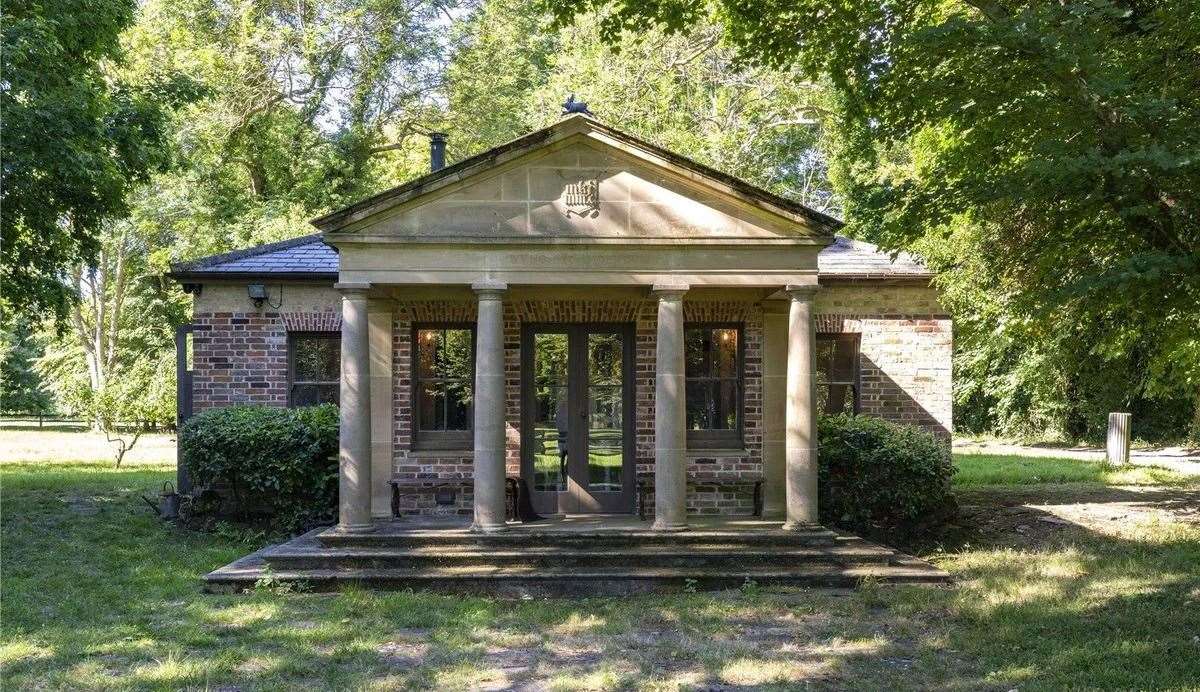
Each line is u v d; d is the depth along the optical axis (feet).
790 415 40.09
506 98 115.24
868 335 51.39
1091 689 24.21
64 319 59.77
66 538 45.65
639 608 33.55
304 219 96.58
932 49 35.81
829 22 47.14
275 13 106.63
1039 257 41.57
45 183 50.67
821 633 30.35
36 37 46.85
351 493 39.65
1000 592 34.55
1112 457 77.87
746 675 25.96
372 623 31.40
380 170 118.21
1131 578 36.11
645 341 46.16
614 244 39.11
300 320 50.88
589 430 46.14
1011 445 104.42
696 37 96.12
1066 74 33.40
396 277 39.04
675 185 39.40
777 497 45.62
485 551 37.91
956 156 40.60
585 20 95.86
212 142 101.96
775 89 99.19
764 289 43.91
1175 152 30.89
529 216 39.22
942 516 47.62
